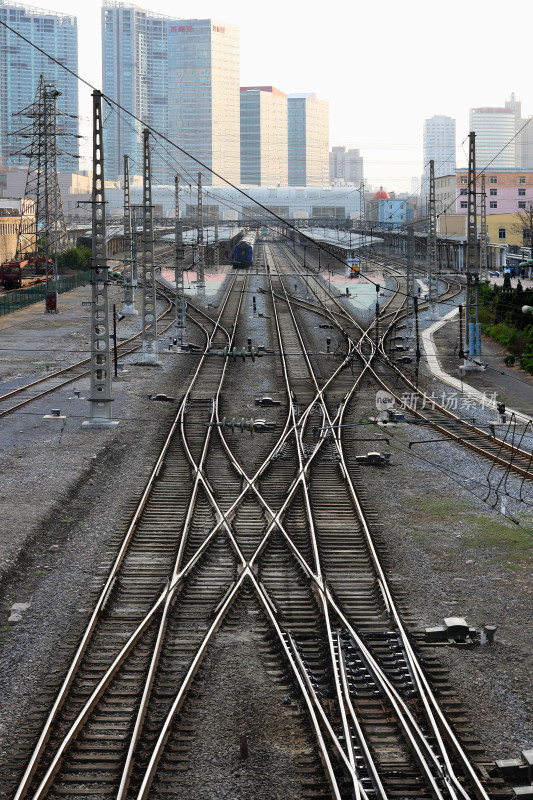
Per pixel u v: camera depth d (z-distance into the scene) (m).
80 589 34.06
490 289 133.62
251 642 29.84
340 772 21.94
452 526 42.53
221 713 24.95
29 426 63.81
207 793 21.25
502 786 21.72
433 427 64.75
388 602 32.62
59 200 190.00
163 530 41.53
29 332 118.75
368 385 81.69
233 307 145.62
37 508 43.75
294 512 44.53
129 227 137.12
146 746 23.03
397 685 26.50
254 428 63.12
